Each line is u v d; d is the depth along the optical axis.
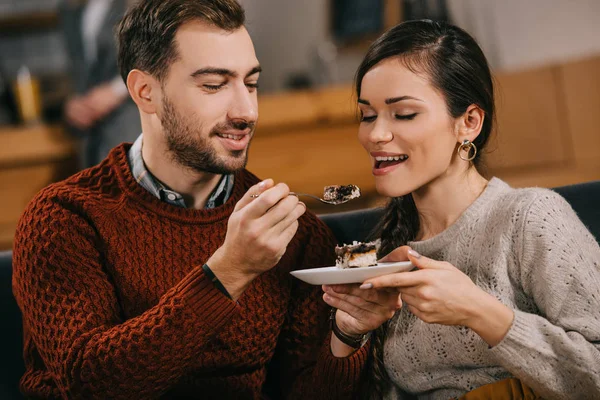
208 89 1.44
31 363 1.52
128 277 1.45
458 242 1.43
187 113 1.44
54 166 3.44
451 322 1.24
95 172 1.56
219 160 1.46
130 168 1.56
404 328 1.47
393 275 1.19
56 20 4.24
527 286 1.36
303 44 4.63
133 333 1.29
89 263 1.44
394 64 1.38
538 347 1.25
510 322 1.25
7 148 3.37
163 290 1.45
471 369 1.40
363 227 1.67
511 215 1.37
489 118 1.46
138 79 1.49
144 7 1.47
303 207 1.28
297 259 1.58
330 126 3.44
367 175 3.48
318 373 1.48
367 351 1.48
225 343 1.48
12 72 4.28
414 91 1.37
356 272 1.18
